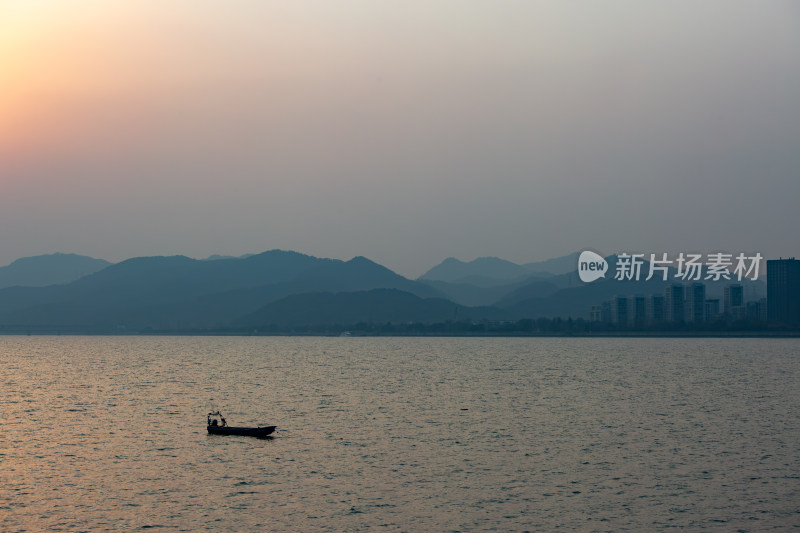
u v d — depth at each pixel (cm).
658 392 18900
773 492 8694
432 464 10031
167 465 10000
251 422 13738
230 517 7800
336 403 16638
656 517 7825
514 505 8194
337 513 7925
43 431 12675
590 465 9969
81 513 7919
